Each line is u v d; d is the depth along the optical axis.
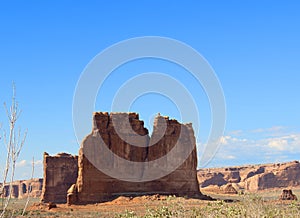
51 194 103.44
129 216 19.27
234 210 14.95
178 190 81.81
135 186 79.69
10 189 8.61
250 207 14.67
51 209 69.56
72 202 75.38
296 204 15.59
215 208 15.84
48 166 104.62
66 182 105.69
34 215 60.16
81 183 76.69
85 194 76.12
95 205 73.06
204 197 80.88
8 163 8.66
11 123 8.77
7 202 8.54
